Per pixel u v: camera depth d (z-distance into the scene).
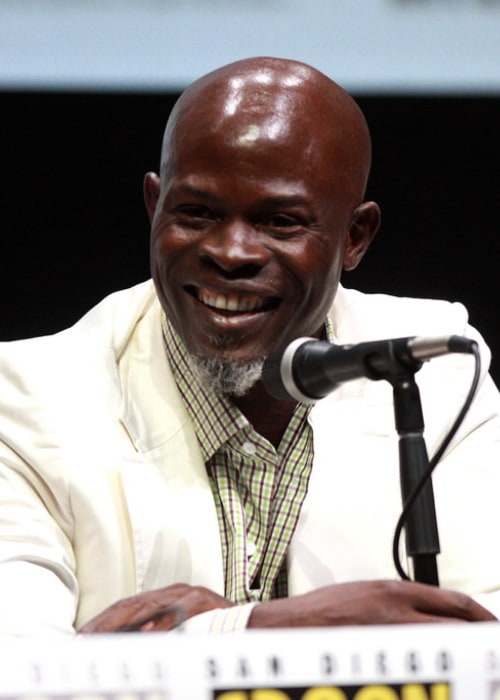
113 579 6.16
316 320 6.29
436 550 4.89
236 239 5.91
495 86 10.51
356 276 11.38
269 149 5.96
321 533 6.42
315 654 3.68
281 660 3.67
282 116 6.04
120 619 5.02
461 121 11.02
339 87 6.38
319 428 6.56
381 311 7.11
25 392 6.40
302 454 6.57
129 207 10.94
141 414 6.49
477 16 10.49
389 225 11.30
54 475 6.21
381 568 6.45
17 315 11.00
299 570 6.35
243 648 3.67
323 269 6.14
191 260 5.98
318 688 3.67
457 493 6.66
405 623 4.80
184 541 6.22
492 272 11.34
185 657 3.65
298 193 5.98
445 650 3.72
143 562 6.18
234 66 6.24
